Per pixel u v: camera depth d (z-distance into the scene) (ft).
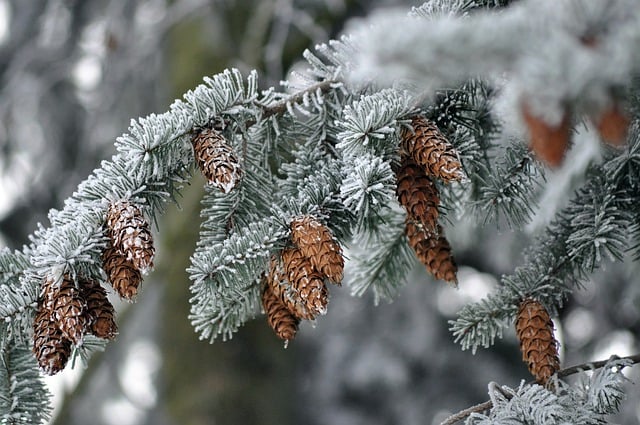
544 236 6.36
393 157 5.86
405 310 14.19
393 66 4.90
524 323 6.04
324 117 6.07
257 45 11.10
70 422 11.29
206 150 5.83
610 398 5.83
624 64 4.84
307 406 14.29
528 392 5.83
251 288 6.11
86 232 5.78
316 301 5.76
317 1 12.05
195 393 10.71
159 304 11.08
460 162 5.88
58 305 5.75
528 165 6.12
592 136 6.40
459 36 4.87
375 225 6.18
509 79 5.80
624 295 9.78
